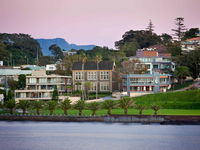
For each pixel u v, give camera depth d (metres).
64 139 186.75
